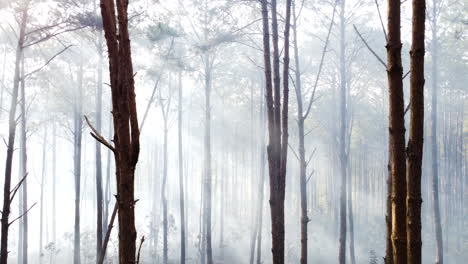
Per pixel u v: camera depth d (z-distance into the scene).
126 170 2.42
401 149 2.99
